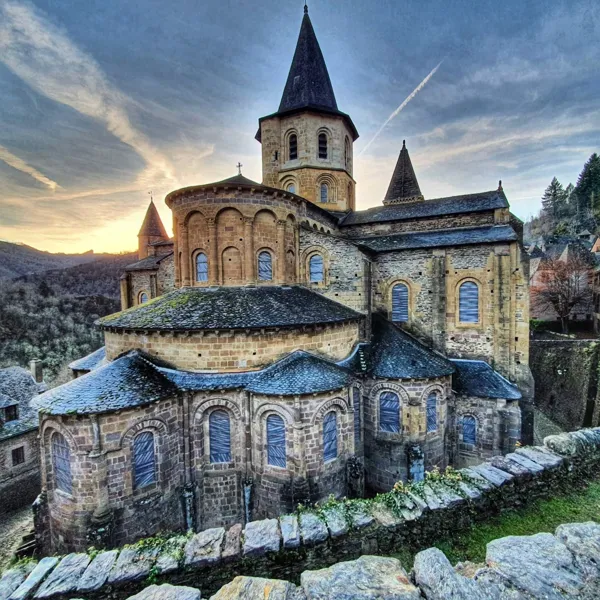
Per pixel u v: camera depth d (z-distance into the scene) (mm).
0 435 25219
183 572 6391
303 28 32688
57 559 6570
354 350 21625
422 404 19625
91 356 25547
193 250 20812
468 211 25938
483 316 22688
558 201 103875
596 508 8148
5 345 58438
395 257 24969
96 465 13625
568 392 32844
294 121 31906
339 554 7016
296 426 15375
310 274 23734
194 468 16531
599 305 45969
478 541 7359
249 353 16859
